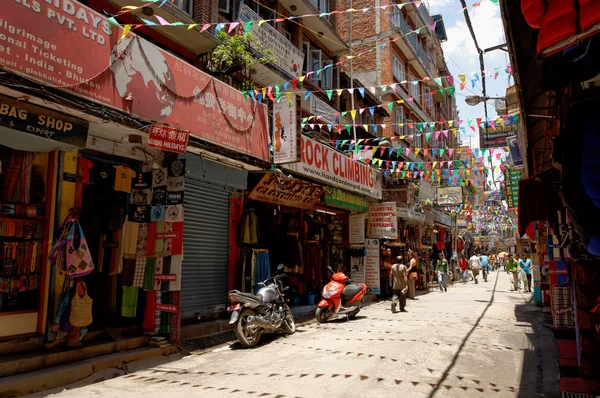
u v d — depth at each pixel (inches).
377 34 949.2
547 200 281.1
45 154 241.8
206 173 335.0
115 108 232.1
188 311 329.4
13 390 185.5
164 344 273.4
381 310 513.0
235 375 223.6
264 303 319.0
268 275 398.9
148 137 256.4
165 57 268.1
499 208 1109.1
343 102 758.5
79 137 226.5
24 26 189.5
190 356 275.1
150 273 291.3
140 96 247.6
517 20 124.2
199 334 322.0
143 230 299.9
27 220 230.5
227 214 381.4
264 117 379.6
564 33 106.6
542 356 266.2
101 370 228.1
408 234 828.0
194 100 290.7
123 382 213.6
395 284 488.1
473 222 1328.7
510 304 566.3
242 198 399.9
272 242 456.4
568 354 259.9
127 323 293.0
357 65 959.6
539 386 203.9
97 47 224.1
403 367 234.5
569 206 139.3
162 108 262.4
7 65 181.2
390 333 344.8
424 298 663.8
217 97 315.9
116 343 255.3
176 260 282.2
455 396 187.0
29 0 192.4
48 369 209.5
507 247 2070.6
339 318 440.8
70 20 210.7
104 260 297.4
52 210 237.1
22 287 225.9
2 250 221.1
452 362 247.4
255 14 471.5
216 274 362.3
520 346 296.0
